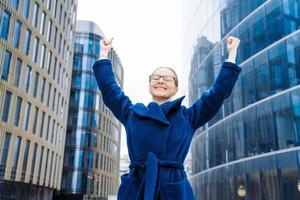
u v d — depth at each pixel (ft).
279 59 70.90
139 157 6.40
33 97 114.73
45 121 126.62
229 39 7.15
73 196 191.93
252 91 77.56
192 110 6.84
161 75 7.02
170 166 6.23
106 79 7.55
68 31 157.79
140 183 6.20
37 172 119.65
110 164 235.40
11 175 100.73
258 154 72.79
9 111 99.50
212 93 6.70
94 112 212.02
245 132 78.23
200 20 116.26
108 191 228.22
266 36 75.51
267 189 68.80
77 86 211.20
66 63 155.74
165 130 6.41
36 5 117.60
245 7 84.38
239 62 83.97
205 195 98.43
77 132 203.21
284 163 65.46
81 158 198.90
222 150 88.02
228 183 83.20
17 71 104.32
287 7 70.90
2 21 97.45
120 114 7.24
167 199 5.91
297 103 64.90
